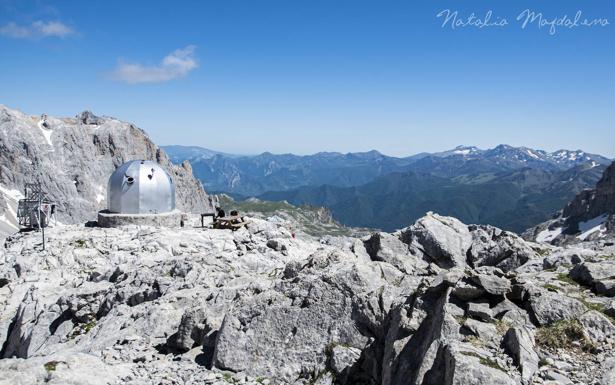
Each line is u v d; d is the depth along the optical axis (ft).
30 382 46.78
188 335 59.31
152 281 82.94
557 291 48.14
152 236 123.85
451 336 40.75
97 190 597.11
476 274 46.16
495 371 35.32
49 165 567.59
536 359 38.55
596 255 64.64
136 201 143.84
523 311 44.19
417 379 39.11
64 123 634.43
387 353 46.03
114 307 77.46
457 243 81.97
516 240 79.66
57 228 143.23
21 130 574.15
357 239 82.12
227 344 53.47
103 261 114.93
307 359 51.21
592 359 38.88
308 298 54.75
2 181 535.60
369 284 54.24
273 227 123.65
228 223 130.31
